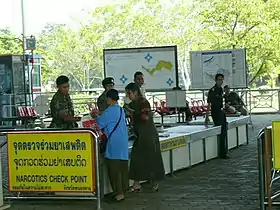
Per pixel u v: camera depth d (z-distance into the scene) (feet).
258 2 86.07
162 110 60.54
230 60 57.21
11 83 70.79
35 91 82.84
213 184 30.17
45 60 125.08
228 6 86.63
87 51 121.49
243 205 24.88
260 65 89.20
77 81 123.44
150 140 27.50
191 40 108.17
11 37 119.85
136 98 27.73
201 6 101.30
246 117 48.03
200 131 36.99
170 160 33.14
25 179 25.93
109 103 26.40
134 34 113.80
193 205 25.16
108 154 26.05
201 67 58.03
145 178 27.30
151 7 111.86
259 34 86.53
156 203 25.80
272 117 75.77
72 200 26.61
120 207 25.18
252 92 83.05
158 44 111.14
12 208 25.52
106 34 117.60
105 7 116.57
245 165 36.45
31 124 62.44
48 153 25.49
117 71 54.44
